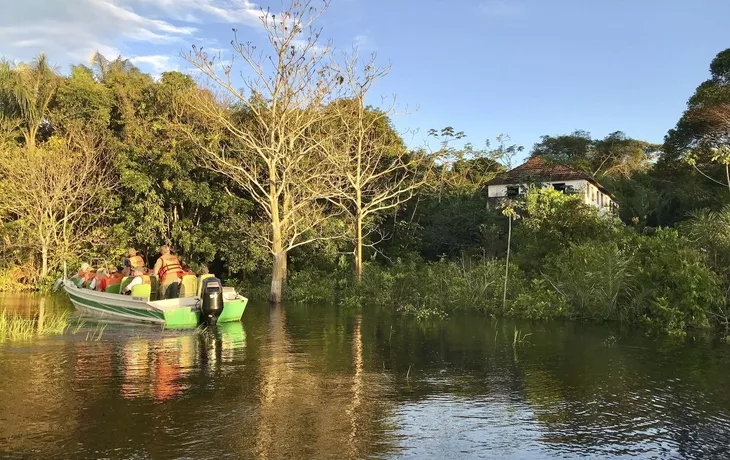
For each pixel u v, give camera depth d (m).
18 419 5.61
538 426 5.46
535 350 9.32
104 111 25.12
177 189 23.12
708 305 11.65
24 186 22.69
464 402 6.27
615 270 12.92
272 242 19.08
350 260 24.58
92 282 15.66
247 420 5.59
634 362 8.35
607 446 4.95
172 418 5.64
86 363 8.32
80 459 4.58
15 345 9.91
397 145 25.14
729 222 12.82
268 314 14.93
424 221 28.98
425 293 16.47
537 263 17.25
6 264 23.36
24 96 24.89
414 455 4.69
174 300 12.27
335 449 4.81
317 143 18.98
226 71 18.38
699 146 35.94
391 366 8.10
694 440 5.11
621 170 51.84
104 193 23.84
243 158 21.69
